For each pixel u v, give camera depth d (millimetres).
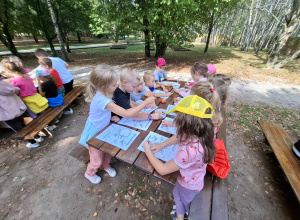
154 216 1643
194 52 14328
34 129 2367
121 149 1343
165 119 1821
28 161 2305
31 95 2742
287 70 7859
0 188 1910
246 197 1887
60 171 2141
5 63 2414
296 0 7359
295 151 1828
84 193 1856
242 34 20984
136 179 2031
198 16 8547
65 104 3238
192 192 1160
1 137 2795
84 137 1645
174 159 1043
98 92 1486
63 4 10609
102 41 28844
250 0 15648
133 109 1445
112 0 6902
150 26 7066
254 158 2457
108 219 1615
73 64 8922
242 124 3297
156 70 3295
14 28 11328
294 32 17891
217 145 1461
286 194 1920
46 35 10312
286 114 3707
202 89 1112
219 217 1129
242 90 5305
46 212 1666
